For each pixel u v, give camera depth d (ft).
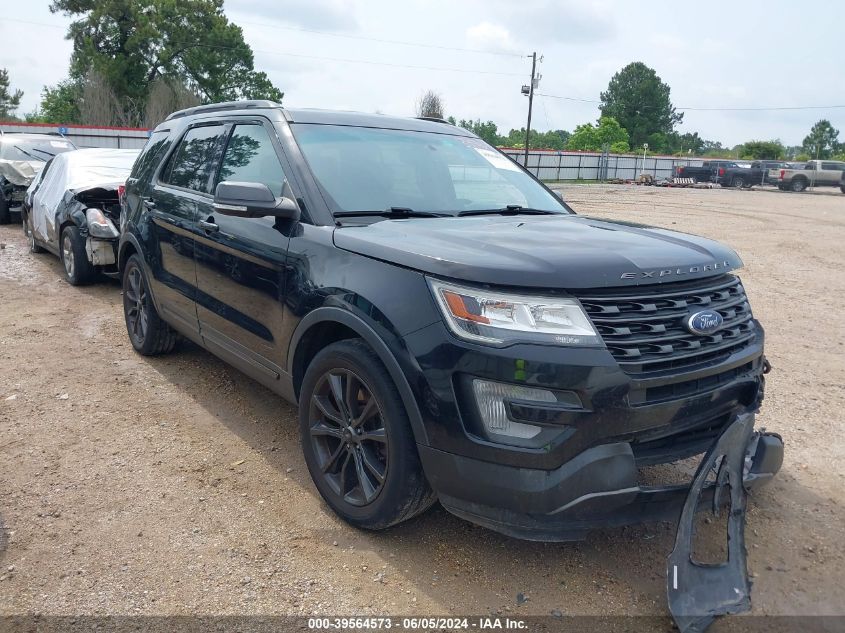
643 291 8.93
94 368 17.48
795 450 13.87
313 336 11.12
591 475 8.30
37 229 31.53
